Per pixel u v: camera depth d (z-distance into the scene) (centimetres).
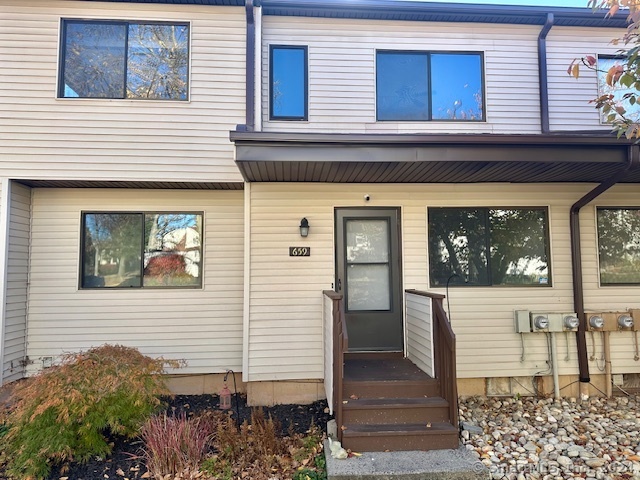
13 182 525
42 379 401
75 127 528
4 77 523
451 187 574
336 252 562
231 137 428
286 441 416
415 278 563
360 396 430
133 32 548
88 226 576
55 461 377
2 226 507
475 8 573
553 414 500
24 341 545
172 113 543
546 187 579
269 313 544
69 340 556
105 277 573
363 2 558
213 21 556
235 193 596
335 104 571
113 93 541
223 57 554
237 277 588
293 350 543
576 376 562
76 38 542
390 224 572
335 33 580
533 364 560
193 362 573
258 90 550
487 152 452
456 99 591
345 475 342
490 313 564
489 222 578
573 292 567
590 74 604
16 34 529
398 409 410
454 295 564
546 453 395
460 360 557
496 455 391
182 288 579
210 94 548
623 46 605
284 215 555
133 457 386
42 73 529
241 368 577
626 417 489
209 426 437
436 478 346
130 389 414
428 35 591
